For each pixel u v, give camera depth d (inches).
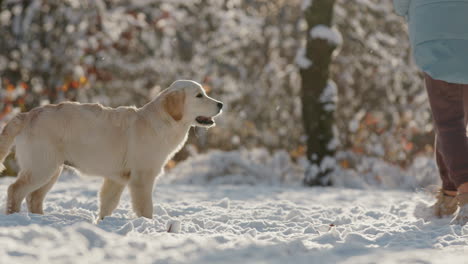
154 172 192.5
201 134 653.9
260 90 707.4
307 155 520.7
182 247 119.6
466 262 102.8
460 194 169.9
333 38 507.5
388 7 661.3
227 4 700.7
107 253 110.5
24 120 182.9
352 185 500.4
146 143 190.1
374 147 568.1
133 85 689.6
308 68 514.6
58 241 119.0
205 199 307.3
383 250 121.0
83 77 594.9
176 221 159.9
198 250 115.9
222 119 657.0
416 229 161.6
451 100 172.4
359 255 113.9
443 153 173.0
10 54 658.8
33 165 179.3
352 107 700.7
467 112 181.6
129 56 697.0
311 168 506.3
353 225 179.9
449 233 148.6
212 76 679.1
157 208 221.9
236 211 235.6
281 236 153.6
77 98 629.3
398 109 685.9
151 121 192.1
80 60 629.9
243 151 566.3
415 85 669.9
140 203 189.0
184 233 156.9
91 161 187.9
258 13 745.6
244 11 728.3
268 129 689.6
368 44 653.3
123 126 189.8
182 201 286.2
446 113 172.7
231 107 697.0
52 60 646.5
